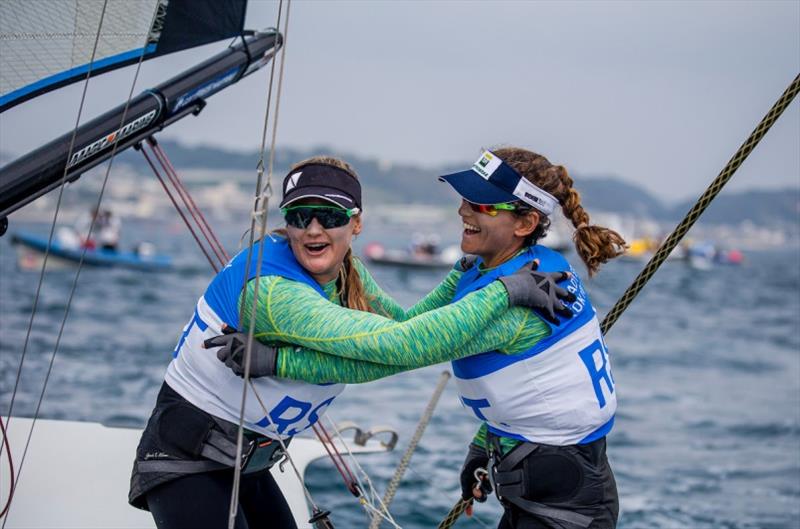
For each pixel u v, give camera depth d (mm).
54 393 17406
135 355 23047
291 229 4695
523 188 4969
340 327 4527
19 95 5211
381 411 17312
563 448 5039
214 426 4832
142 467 4902
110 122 5270
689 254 89688
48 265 45969
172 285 43094
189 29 5695
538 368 4945
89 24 5281
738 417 19016
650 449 15852
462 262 5688
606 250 5176
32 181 4992
